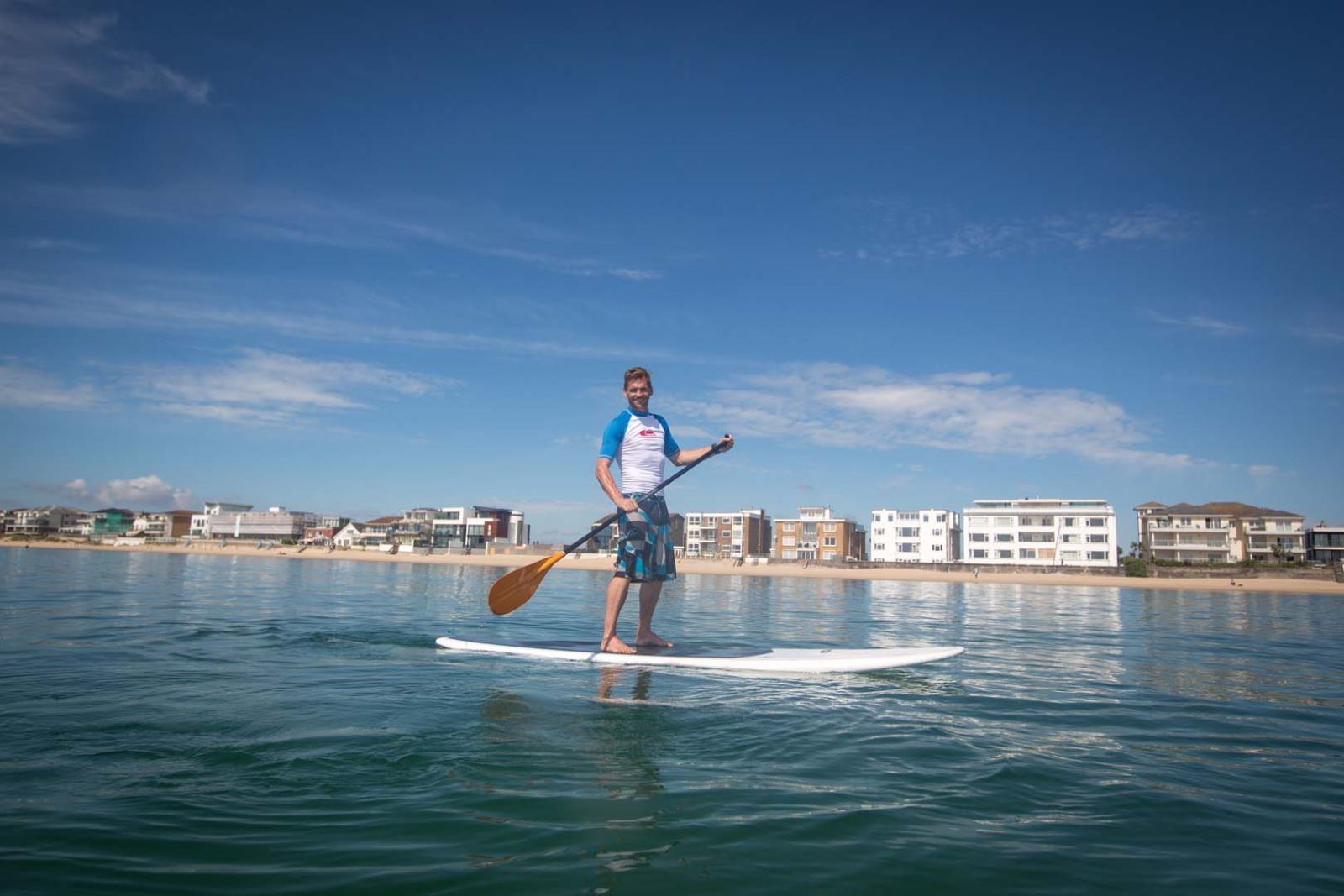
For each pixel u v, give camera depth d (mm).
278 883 2123
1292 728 4414
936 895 2158
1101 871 2355
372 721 3824
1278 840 2643
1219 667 7230
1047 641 9695
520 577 6738
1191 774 3402
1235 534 72812
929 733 3947
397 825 2547
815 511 91688
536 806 2742
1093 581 59625
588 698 4516
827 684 5266
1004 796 3021
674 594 23891
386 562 80750
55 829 2434
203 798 2748
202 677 4984
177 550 102312
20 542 118812
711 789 2982
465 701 4328
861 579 67938
